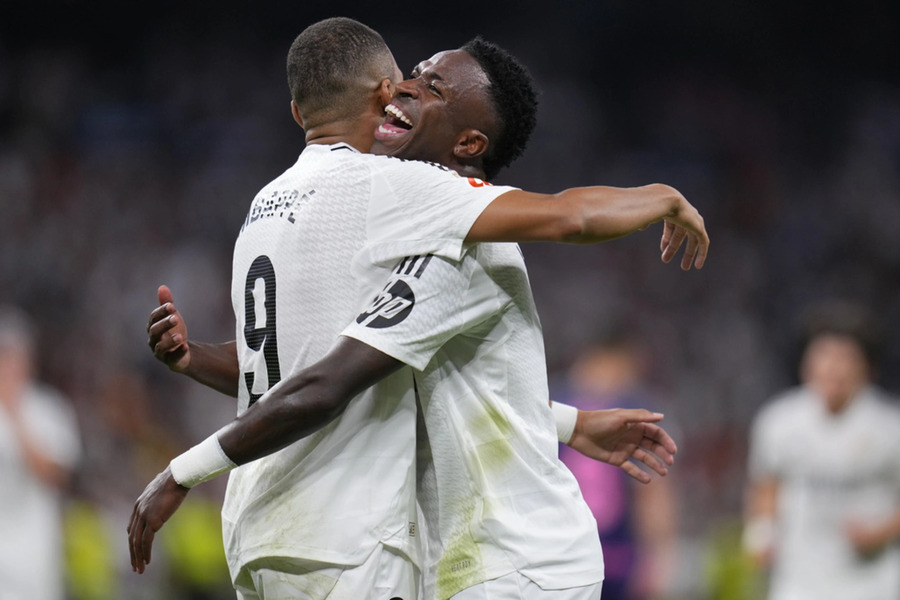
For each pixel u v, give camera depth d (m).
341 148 9.43
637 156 63.28
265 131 57.16
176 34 61.97
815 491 20.70
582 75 67.38
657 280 52.78
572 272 52.03
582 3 67.31
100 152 54.06
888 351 51.84
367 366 8.38
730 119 66.31
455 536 9.09
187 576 26.94
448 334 8.73
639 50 68.25
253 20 63.31
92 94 57.78
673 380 48.38
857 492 20.48
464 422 9.10
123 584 27.20
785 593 20.92
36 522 21.31
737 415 48.44
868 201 61.06
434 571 9.19
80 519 26.48
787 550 21.03
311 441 8.91
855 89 68.69
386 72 9.67
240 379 9.40
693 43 68.62
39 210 48.72
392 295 8.56
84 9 61.19
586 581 9.07
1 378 21.17
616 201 8.53
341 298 8.90
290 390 8.34
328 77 9.49
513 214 8.46
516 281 9.37
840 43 69.31
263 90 59.81
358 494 8.80
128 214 49.56
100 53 61.38
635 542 20.36
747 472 43.50
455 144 9.48
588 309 49.88
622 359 20.78
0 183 49.19
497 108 9.51
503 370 9.24
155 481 8.79
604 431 10.88
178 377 38.62
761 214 60.75
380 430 8.96
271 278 9.17
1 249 45.91
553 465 9.30
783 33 69.00
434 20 66.19
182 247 48.22
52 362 39.09
